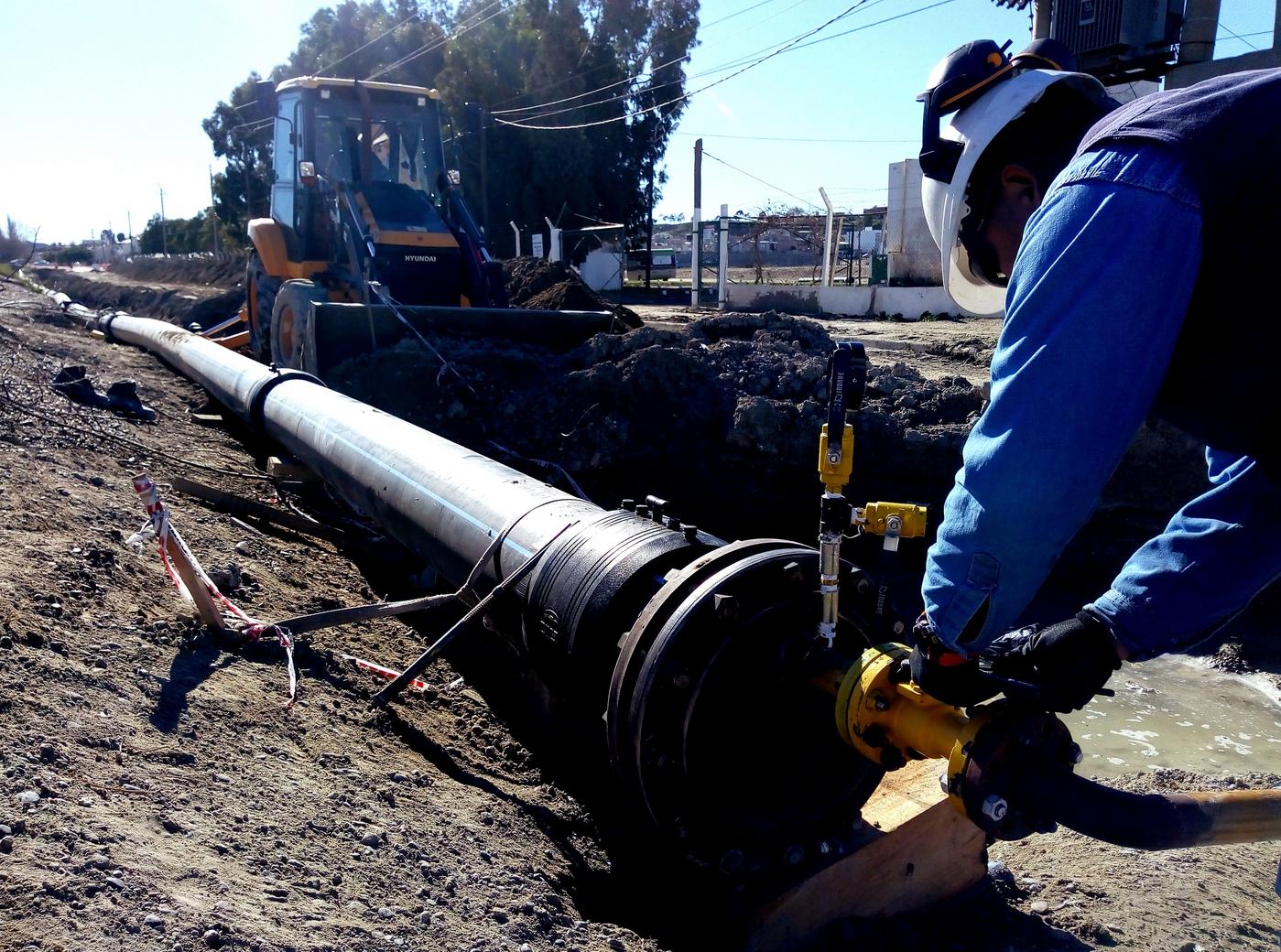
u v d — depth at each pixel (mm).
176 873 2408
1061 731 2055
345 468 5684
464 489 4574
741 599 2947
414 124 10984
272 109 11445
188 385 10281
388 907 2652
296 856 2715
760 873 3174
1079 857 4305
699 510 8977
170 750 3012
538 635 3594
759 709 2941
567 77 36344
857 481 8617
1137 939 3611
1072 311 1521
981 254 2135
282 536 6133
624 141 38812
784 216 28234
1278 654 6758
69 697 3064
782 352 9773
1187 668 6848
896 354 13281
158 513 3855
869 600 3064
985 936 3547
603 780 3951
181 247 66875
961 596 1660
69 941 2064
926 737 2213
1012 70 2006
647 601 3314
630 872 3484
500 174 36219
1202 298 1630
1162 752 5633
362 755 3492
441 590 5500
